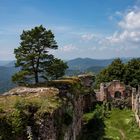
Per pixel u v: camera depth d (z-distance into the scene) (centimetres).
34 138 2442
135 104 7281
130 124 6425
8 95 3272
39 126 2491
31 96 3167
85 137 5472
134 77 9625
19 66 4978
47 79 5094
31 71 4981
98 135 5609
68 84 4612
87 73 8575
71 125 3928
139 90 7588
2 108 2364
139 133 5800
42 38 4962
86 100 7762
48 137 2552
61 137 3069
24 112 2450
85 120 6581
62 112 3288
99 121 6525
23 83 4884
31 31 4900
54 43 5056
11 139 2183
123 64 9906
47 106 2750
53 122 2698
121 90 8506
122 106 8294
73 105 4406
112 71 9862
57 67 5034
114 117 7212
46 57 4966
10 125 2228
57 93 3569
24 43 4922
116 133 5834
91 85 8319
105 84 8638
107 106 8144
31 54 4850
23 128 2331
